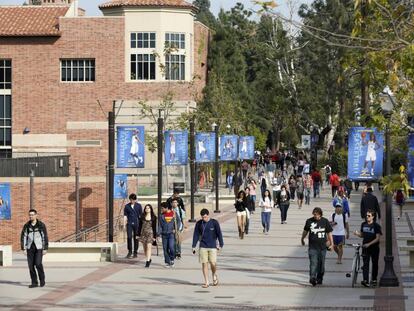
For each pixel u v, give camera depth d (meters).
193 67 83.44
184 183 61.19
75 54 80.31
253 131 99.75
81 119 80.12
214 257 27.03
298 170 79.94
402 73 17.05
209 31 90.69
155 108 78.19
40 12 82.69
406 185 15.77
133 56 80.50
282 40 91.25
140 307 23.47
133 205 34.84
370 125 18.42
